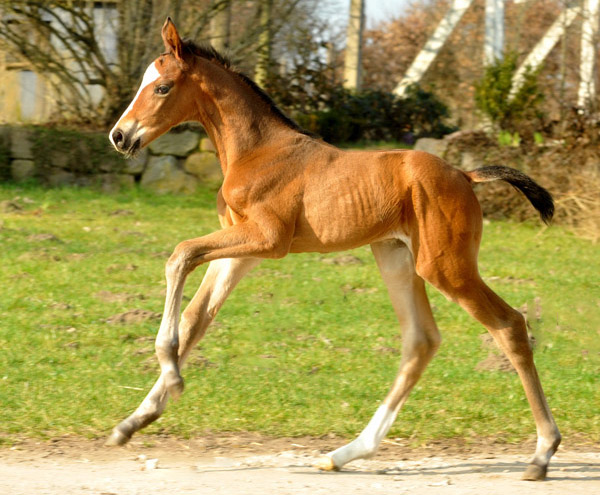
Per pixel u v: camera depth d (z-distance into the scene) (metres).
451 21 30.64
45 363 10.23
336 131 24.48
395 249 7.65
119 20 22.67
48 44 22.77
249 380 9.95
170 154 21.73
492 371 10.55
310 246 7.52
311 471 7.26
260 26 23.09
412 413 9.09
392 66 42.59
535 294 13.88
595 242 18.20
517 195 19.98
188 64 7.65
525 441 8.46
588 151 19.89
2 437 8.01
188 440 8.23
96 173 21.53
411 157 7.34
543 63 28.06
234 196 7.40
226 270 7.86
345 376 10.27
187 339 7.80
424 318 7.68
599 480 7.09
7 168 21.42
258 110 7.72
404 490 6.61
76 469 7.11
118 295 13.02
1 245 15.45
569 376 10.45
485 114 23.17
